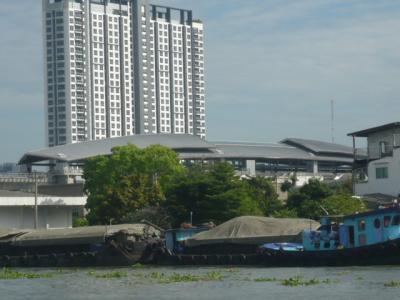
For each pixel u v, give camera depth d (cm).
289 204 14488
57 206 16388
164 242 10900
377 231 8956
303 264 9212
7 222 15662
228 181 13062
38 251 11681
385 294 6400
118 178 16550
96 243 11044
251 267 9494
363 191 14912
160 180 15912
